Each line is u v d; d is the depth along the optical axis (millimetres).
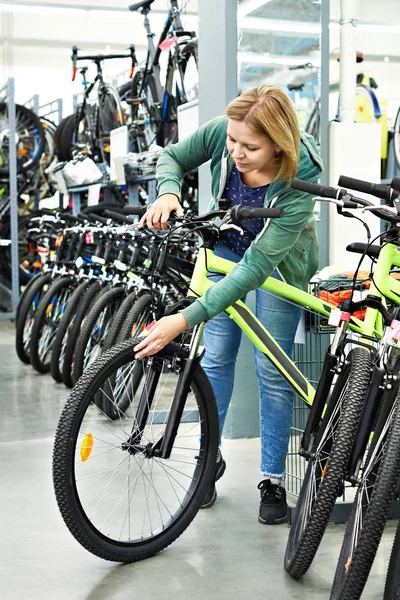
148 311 4004
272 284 2539
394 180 1906
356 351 2211
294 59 3828
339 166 3848
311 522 2109
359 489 2008
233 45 3738
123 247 4598
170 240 3070
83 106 8125
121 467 2951
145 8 6598
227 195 2543
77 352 4402
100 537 2281
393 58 12359
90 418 2406
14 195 8172
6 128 8906
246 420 3916
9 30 11859
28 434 4020
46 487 3121
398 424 1872
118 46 12250
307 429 2297
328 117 3875
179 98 6180
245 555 2434
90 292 4852
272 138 2213
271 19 3783
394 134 6527
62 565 2355
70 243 5531
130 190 6020
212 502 2885
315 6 3822
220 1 3740
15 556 2422
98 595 2154
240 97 2248
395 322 2020
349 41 4145
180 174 2646
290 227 2344
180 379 2309
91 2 11719
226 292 2252
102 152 7555
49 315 5586
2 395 4961
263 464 2734
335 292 2738
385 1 11586
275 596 2145
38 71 12094
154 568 2338
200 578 2264
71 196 7828
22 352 5941
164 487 2951
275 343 2521
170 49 6258
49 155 9398
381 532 1827
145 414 2332
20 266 9219
